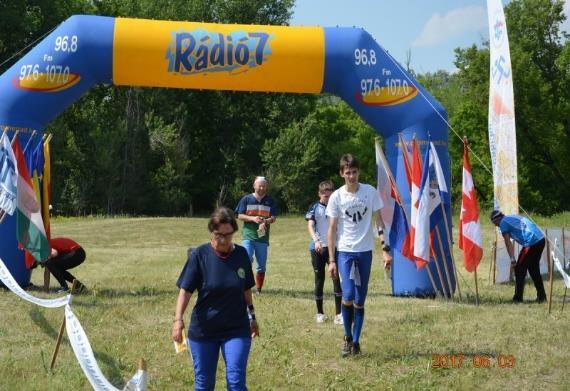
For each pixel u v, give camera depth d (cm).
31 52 1053
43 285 1111
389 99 1078
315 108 5412
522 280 1057
